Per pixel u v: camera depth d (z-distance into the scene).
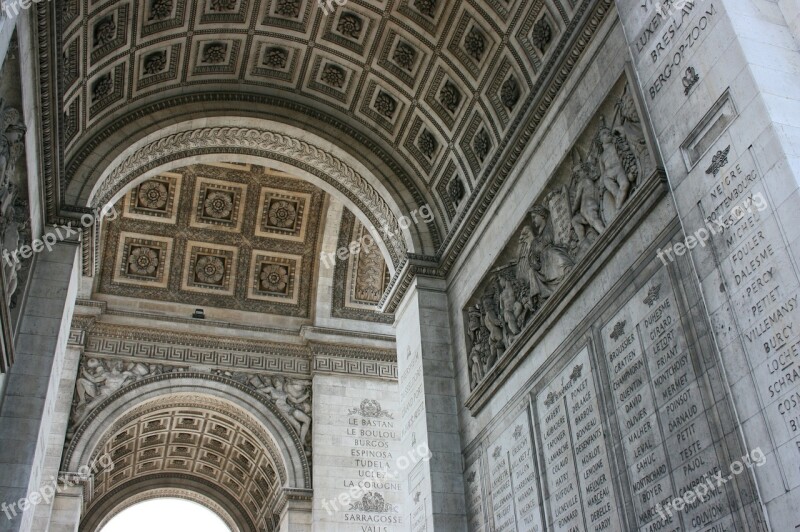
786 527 11.61
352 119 30.83
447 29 26.66
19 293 21.98
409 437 27.34
